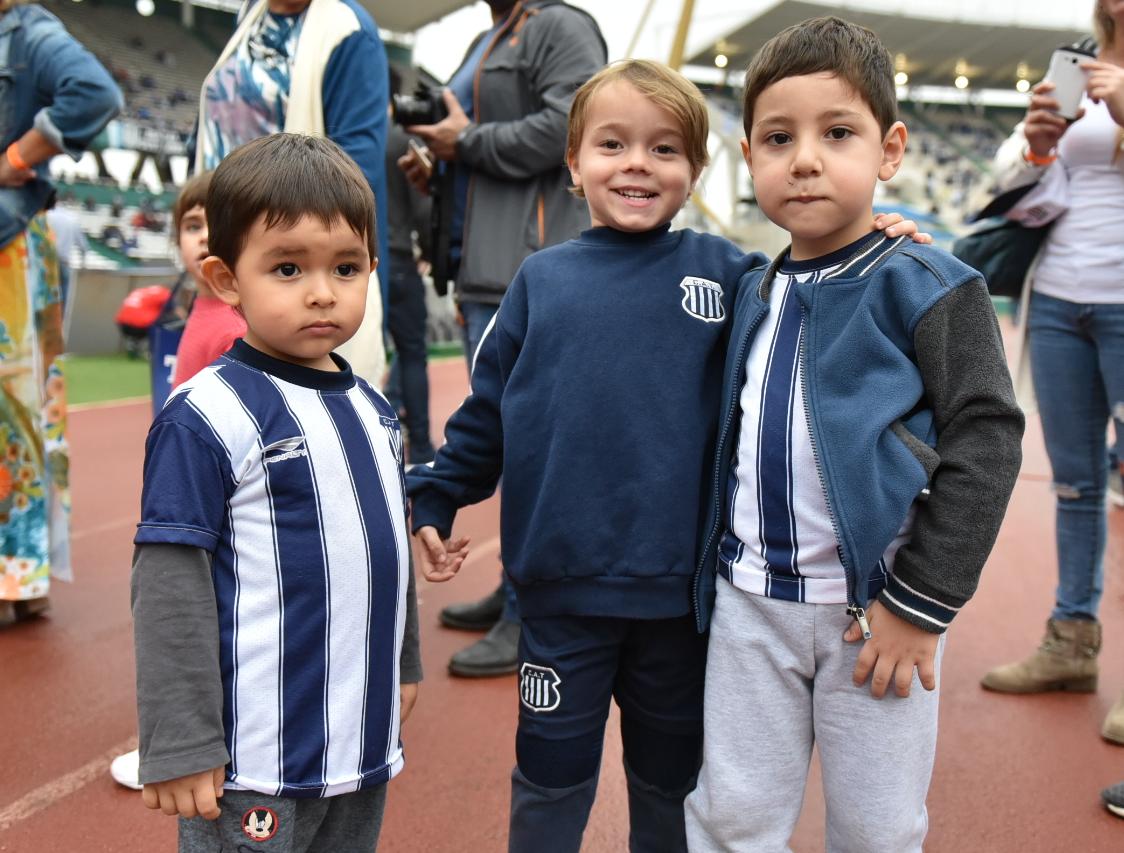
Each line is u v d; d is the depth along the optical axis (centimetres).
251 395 131
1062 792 223
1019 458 133
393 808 216
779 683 147
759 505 146
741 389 152
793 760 150
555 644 160
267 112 248
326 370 141
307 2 247
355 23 246
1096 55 249
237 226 132
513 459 161
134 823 213
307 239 130
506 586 294
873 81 142
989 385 133
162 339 255
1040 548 449
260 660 128
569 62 267
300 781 130
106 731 256
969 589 132
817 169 141
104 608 353
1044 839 205
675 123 159
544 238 271
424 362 524
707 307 162
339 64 245
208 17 3362
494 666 285
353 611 134
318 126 246
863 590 136
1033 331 268
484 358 173
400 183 489
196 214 209
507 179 274
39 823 213
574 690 159
